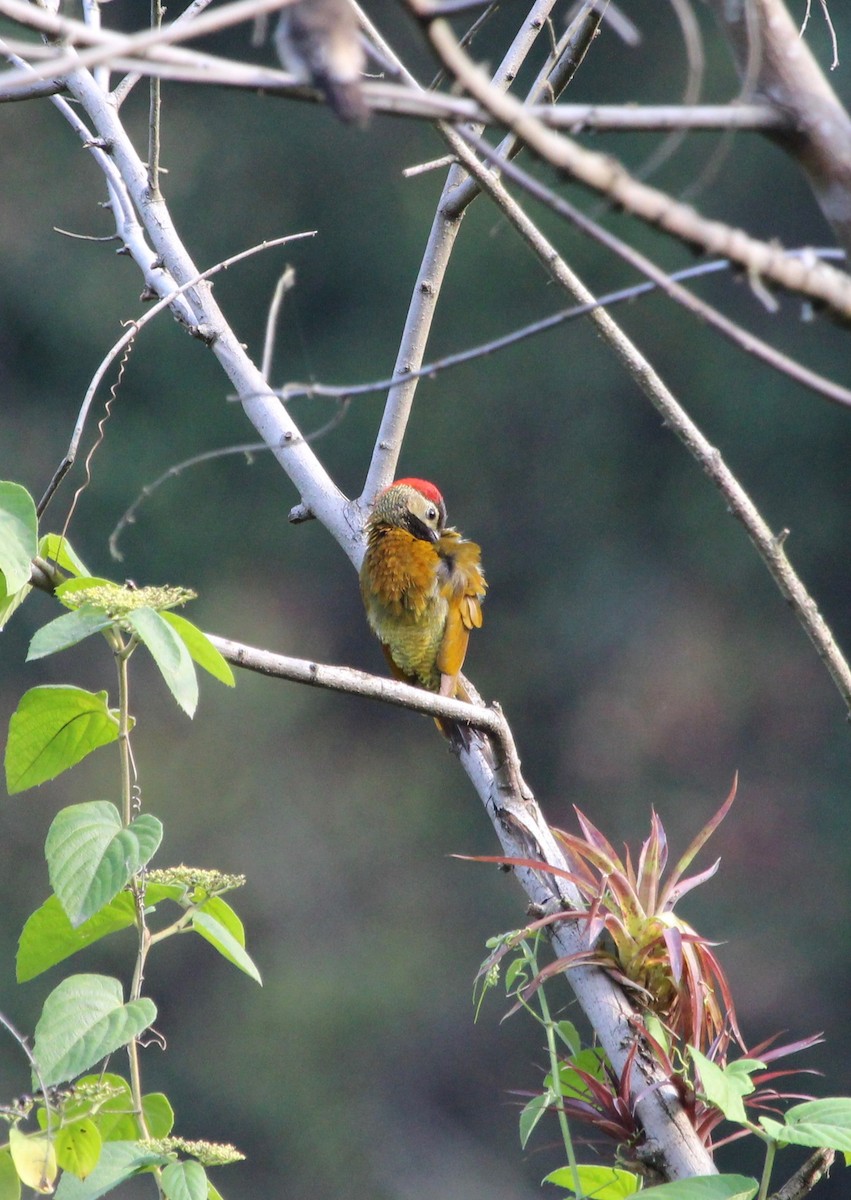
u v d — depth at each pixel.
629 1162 2.84
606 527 21.45
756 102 1.96
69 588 2.89
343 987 18.42
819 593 20.61
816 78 1.97
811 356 20.92
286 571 21.06
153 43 1.73
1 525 2.85
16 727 2.91
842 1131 2.51
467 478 21.69
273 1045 17.75
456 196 4.29
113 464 20.70
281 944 18.67
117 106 4.55
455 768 20.50
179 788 19.36
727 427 21.11
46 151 21.69
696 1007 2.85
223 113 22.31
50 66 1.73
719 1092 2.52
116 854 2.67
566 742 20.55
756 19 1.96
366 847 19.77
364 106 1.72
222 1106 17.31
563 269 2.85
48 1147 2.60
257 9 1.75
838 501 20.66
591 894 3.04
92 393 3.35
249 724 20.11
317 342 21.69
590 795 20.20
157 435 21.03
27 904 17.80
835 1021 17.81
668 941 2.84
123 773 2.81
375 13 19.08
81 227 21.41
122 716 2.83
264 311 21.80
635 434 21.53
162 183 22.11
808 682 20.25
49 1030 2.69
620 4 20.48
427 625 5.44
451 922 19.42
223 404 21.11
